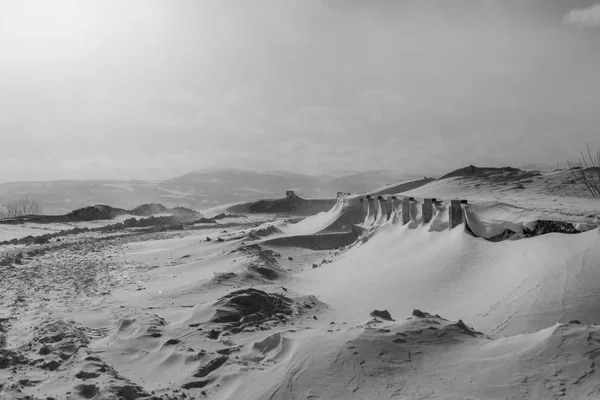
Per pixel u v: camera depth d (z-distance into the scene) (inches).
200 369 272.2
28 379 261.6
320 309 442.6
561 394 216.1
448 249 561.0
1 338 338.6
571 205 861.8
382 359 257.4
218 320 385.7
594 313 357.7
